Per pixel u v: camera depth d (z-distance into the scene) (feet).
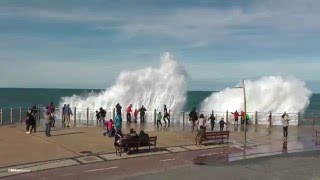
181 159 69.62
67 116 105.60
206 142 85.40
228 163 67.62
